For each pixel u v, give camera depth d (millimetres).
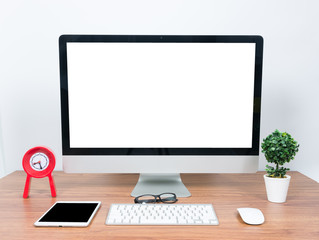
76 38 776
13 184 908
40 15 1050
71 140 801
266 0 1036
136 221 603
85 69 786
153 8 1047
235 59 786
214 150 806
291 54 1053
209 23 1050
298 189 844
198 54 785
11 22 1052
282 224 599
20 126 1095
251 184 905
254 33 1049
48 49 1063
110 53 783
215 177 1000
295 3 1034
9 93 1081
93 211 655
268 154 742
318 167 1094
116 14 1050
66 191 832
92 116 797
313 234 555
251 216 606
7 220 624
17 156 1108
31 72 1072
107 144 805
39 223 589
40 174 774
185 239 532
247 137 805
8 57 1066
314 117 1077
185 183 920
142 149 806
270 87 1067
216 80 791
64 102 792
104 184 908
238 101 796
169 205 682
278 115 1079
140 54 784
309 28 1041
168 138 805
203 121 801
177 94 794
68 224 587
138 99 795
